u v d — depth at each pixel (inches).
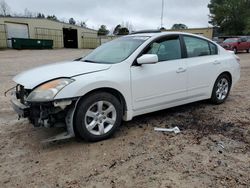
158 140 154.4
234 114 202.1
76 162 129.5
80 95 139.9
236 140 154.3
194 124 180.5
